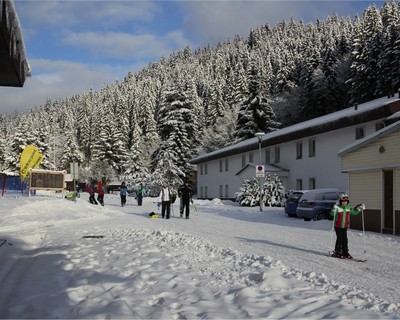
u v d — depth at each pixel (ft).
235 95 291.79
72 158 321.32
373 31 202.08
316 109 223.92
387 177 57.72
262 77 296.71
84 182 289.74
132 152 261.24
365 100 196.24
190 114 209.67
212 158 176.35
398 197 54.29
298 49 355.56
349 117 99.71
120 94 481.05
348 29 324.60
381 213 57.52
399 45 176.24
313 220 72.13
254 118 210.38
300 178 124.67
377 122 95.20
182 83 216.33
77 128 444.55
